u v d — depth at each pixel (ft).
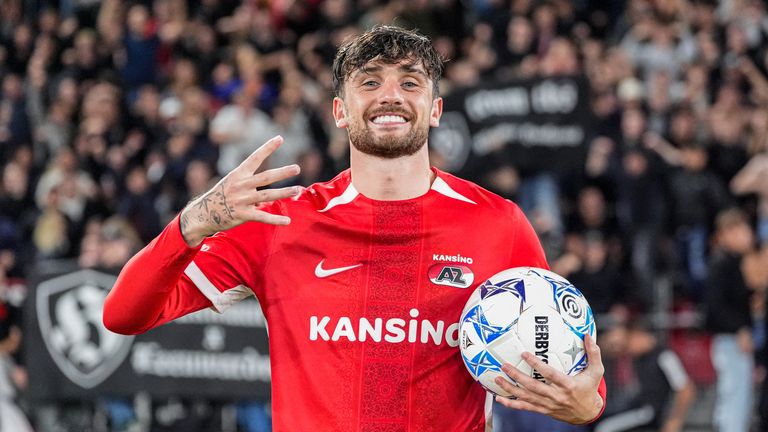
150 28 49.42
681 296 34.45
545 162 36.50
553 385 11.98
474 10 48.03
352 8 46.47
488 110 36.37
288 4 48.42
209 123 41.16
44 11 54.44
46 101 47.96
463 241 12.96
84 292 30.17
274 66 44.91
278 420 12.73
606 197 38.22
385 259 12.83
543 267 13.52
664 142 40.60
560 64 40.11
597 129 37.96
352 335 12.60
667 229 39.29
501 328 12.19
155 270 12.17
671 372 31.78
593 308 32.89
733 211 35.29
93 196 39.27
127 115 44.75
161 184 39.17
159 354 30.04
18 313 30.96
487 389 12.41
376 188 13.02
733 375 32.53
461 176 36.27
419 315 12.66
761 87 47.47
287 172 11.72
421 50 13.00
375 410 12.46
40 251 37.68
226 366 30.25
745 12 51.06
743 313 32.65
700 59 47.34
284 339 12.82
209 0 50.26
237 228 13.11
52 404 30.25
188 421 30.60
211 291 13.03
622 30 49.03
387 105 12.73
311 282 12.82
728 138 42.78
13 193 41.16
